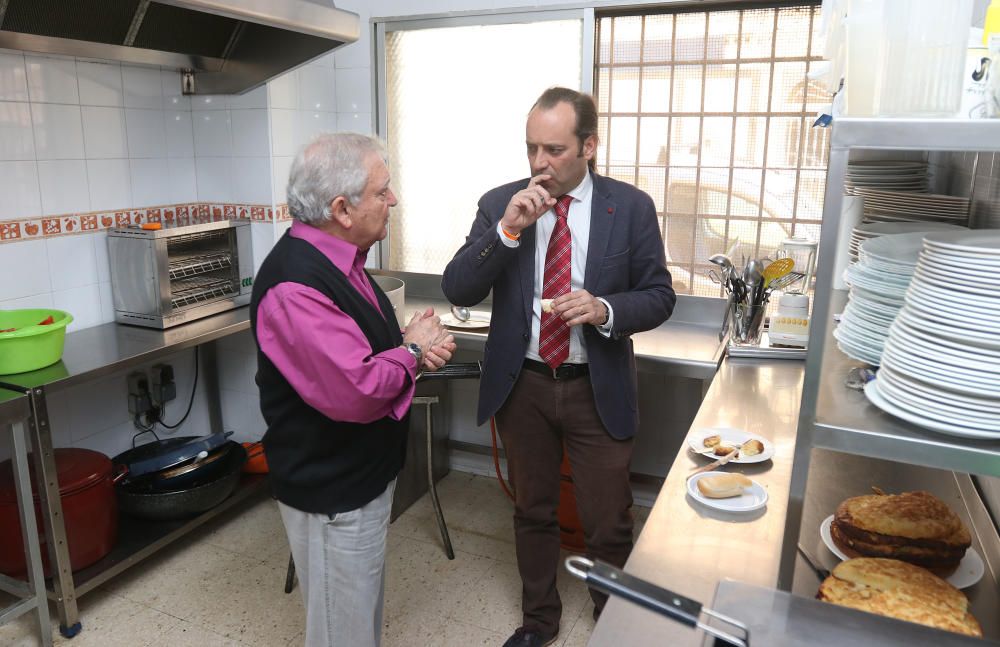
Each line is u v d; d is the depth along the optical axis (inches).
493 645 86.3
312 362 57.2
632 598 25.7
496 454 118.2
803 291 96.0
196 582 98.7
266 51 108.0
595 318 70.4
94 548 91.5
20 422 79.0
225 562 103.5
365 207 60.7
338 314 58.3
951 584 39.0
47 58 98.5
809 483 53.0
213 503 105.2
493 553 106.0
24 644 85.5
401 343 69.1
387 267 132.6
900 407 33.9
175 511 101.2
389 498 68.0
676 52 107.4
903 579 36.4
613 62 111.2
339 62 126.0
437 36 119.3
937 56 30.9
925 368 32.2
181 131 119.6
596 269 74.7
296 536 65.7
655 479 118.8
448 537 104.9
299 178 59.6
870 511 42.8
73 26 92.7
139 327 106.8
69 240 103.4
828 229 32.4
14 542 89.1
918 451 32.4
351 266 61.7
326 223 61.2
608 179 77.8
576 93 70.3
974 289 30.5
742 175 108.3
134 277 105.2
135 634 87.7
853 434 33.6
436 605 93.7
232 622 90.1
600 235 74.7
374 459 64.4
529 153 72.6
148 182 115.1
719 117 107.6
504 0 113.0
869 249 41.3
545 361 76.2
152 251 102.2
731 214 110.3
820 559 42.6
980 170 69.3
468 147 121.6
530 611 84.9
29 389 80.0
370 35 123.0
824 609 29.5
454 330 106.0
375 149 61.6
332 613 65.9
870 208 82.0
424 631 88.7
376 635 71.8
